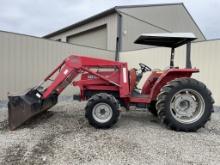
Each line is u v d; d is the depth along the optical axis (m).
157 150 2.53
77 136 2.98
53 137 2.93
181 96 3.48
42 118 4.01
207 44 5.89
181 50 6.53
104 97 3.40
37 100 3.47
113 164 2.17
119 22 9.55
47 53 6.62
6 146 2.59
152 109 4.22
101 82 3.79
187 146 2.68
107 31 10.04
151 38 3.73
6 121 3.77
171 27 12.33
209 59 5.86
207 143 2.81
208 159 2.32
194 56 6.19
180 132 3.31
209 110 3.40
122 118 4.20
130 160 2.26
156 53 7.30
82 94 3.90
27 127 3.42
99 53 8.16
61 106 5.27
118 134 3.11
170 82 3.48
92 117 3.39
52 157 2.30
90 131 3.24
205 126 3.71
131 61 8.13
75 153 2.41
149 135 3.10
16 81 5.89
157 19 11.41
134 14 10.18
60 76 3.63
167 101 3.38
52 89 3.58
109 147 2.58
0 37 5.52
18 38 5.89
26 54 6.09
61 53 7.01
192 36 3.55
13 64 5.81
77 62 3.67
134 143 2.74
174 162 2.23
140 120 4.05
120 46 9.50
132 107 3.84
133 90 3.93
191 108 3.49
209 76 5.87
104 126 3.37
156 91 3.69
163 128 3.51
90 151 2.46
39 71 6.42
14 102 3.24
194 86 3.40
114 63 3.70
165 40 3.84
